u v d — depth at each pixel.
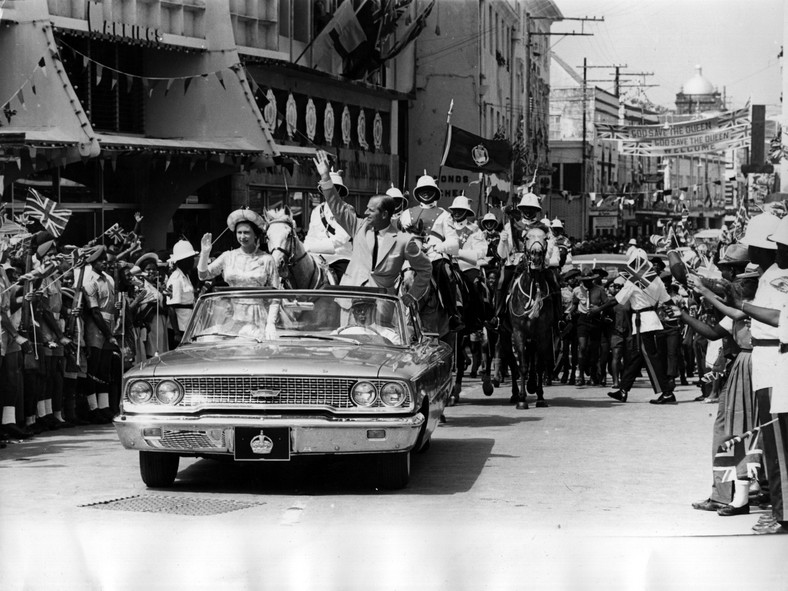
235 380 11.12
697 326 11.02
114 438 15.18
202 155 26.45
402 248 14.82
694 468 13.21
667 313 21.05
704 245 27.36
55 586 8.25
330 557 9.03
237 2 29.66
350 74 38.69
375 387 11.12
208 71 27.88
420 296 15.64
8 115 22.28
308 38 35.84
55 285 15.85
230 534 9.73
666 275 27.03
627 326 22.77
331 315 12.75
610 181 101.25
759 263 9.77
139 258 19.39
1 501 11.02
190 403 11.16
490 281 23.22
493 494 11.58
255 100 28.23
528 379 20.92
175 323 18.97
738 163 78.94
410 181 50.56
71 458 13.50
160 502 11.05
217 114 27.92
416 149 50.94
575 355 25.70
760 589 8.28
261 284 14.23
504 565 8.88
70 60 24.86
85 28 23.59
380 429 11.02
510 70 62.94
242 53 29.70
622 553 9.21
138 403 11.24
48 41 22.16
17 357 14.73
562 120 96.88
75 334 16.28
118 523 10.12
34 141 20.91
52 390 15.95
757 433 10.45
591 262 29.83
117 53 26.66
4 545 9.27
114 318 16.88
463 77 50.91
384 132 45.78
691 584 8.36
